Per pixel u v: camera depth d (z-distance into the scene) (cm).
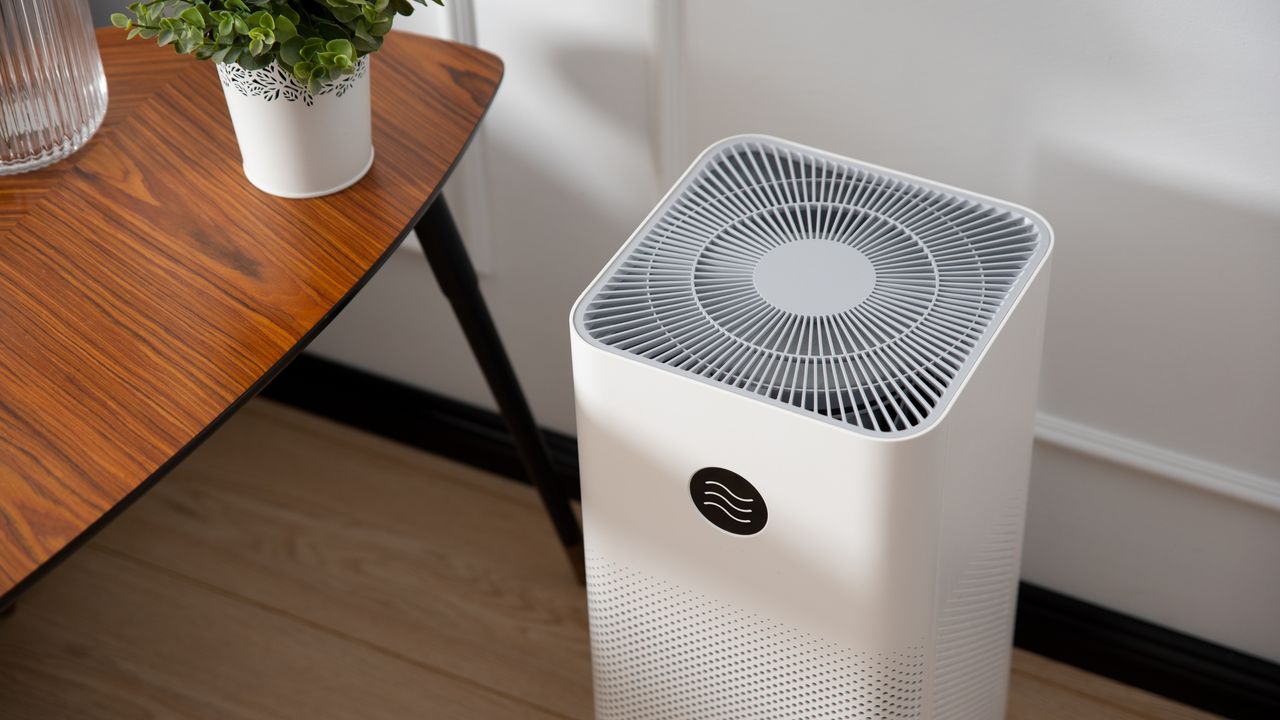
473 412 160
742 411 85
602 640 110
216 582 150
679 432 90
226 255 94
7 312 90
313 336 89
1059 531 135
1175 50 102
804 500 88
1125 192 110
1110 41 103
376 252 95
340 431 168
